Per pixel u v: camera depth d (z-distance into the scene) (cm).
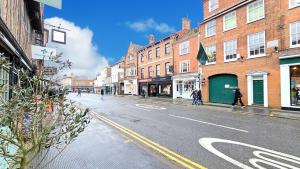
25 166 248
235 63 2120
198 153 630
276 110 1609
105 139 792
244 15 2050
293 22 1638
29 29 1828
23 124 246
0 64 250
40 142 248
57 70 282
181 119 1255
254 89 1950
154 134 874
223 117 1331
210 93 2467
